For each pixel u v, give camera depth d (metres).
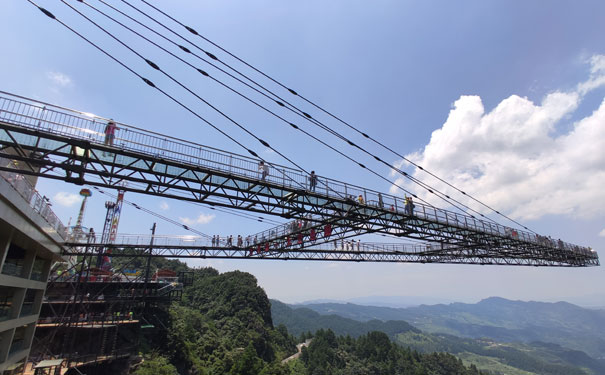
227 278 131.50
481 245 34.34
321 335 176.50
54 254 27.48
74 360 35.31
